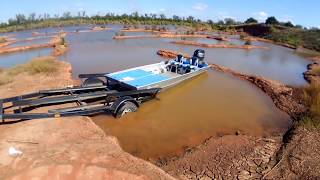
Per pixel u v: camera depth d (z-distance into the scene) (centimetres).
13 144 672
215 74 1683
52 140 705
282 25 5306
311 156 740
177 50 2564
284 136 887
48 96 1050
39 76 1367
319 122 945
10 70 1461
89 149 669
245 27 5456
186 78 1365
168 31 4669
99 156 637
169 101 1166
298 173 666
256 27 5194
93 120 931
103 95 1013
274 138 868
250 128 945
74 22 6325
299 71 1981
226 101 1200
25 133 735
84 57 2048
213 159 723
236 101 1206
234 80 1563
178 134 874
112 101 992
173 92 1295
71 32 4294
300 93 1317
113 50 2430
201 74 1529
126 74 1227
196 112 1059
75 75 1509
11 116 783
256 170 681
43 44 2725
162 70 1445
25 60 1981
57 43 2719
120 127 898
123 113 951
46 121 820
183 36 4044
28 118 804
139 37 3650
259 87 1445
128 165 615
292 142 815
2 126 787
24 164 585
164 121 962
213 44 3125
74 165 587
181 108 1091
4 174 553
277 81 1574
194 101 1181
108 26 5762
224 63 2086
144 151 766
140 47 2691
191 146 804
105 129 877
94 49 2467
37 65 1488
